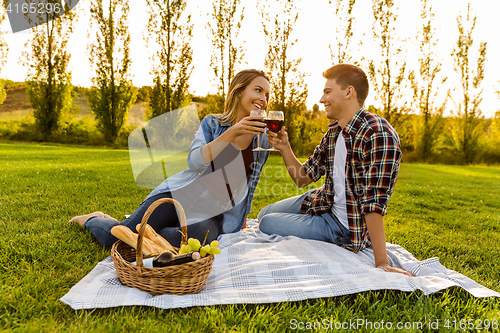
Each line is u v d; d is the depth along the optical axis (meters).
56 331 1.26
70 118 16.77
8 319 1.33
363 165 2.10
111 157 9.79
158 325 1.34
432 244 2.81
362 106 2.22
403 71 15.98
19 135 15.88
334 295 1.62
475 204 5.20
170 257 1.61
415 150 16.84
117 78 16.45
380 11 15.53
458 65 15.80
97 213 2.56
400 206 4.64
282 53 14.98
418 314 1.49
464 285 1.80
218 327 1.34
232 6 15.01
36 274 1.74
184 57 16.06
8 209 3.13
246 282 1.72
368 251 2.26
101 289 1.56
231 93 2.37
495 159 15.80
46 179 5.11
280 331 1.37
